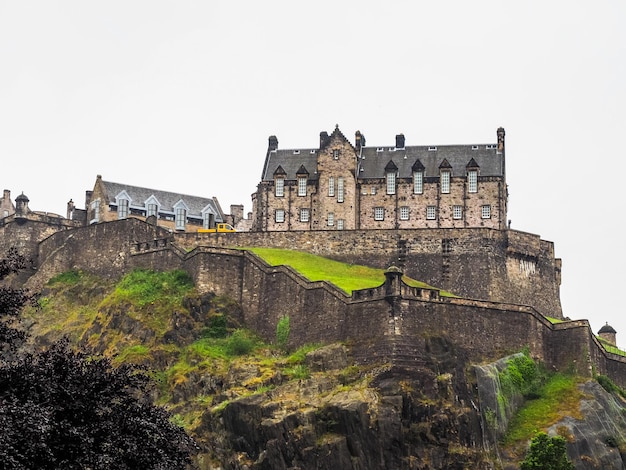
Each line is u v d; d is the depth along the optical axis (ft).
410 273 481.46
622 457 390.83
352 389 373.40
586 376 418.92
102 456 180.86
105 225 492.13
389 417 361.30
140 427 191.31
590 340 427.33
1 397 179.83
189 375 401.90
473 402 390.21
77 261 498.28
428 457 363.15
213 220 611.06
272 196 549.54
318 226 537.65
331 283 414.41
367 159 552.00
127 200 594.24
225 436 367.66
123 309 442.50
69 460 180.86
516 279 486.79
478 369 397.80
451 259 481.05
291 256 476.95
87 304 474.08
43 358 196.13
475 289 475.72
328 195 539.29
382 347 386.11
